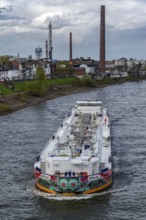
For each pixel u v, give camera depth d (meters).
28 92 171.88
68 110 135.38
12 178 58.50
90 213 46.38
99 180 51.56
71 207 47.84
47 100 173.62
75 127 74.75
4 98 151.12
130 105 149.50
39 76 186.00
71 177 49.94
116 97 185.62
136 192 52.59
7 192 52.84
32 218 45.34
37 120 111.69
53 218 45.34
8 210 47.38
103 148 63.50
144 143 79.94
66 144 61.81
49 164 52.34
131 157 69.50
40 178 52.44
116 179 57.81
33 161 67.00
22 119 114.00
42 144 79.12
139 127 98.88
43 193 51.78
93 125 77.00
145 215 45.88
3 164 65.38
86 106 96.44
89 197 50.41
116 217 45.41
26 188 53.97
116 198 50.47
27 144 79.25
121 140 82.94
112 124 103.69
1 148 76.06
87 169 51.53
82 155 55.16
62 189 50.41
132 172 61.22
